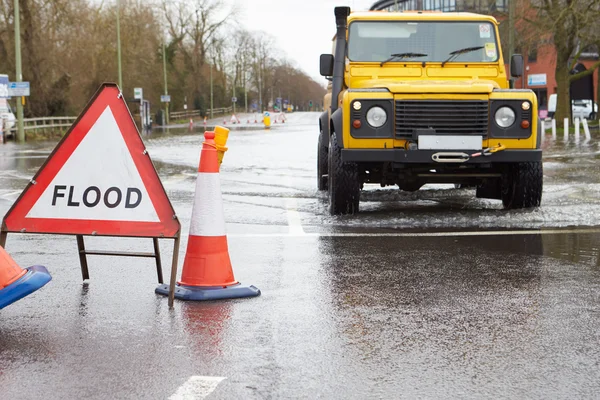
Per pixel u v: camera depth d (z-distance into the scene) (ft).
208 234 20.70
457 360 14.99
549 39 148.77
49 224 20.45
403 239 29.04
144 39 254.68
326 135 44.01
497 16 159.43
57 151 20.48
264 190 47.67
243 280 22.22
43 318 18.30
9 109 153.17
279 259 25.30
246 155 85.05
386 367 14.60
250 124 248.32
